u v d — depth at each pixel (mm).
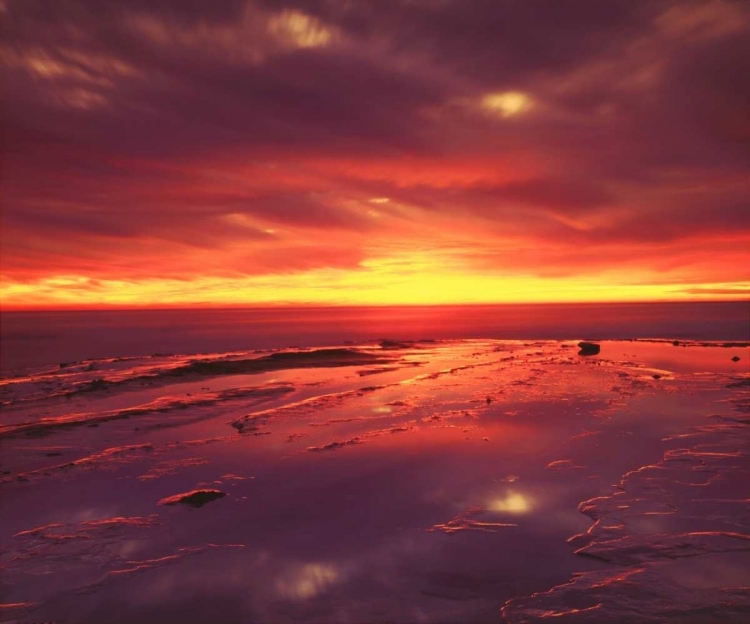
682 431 11867
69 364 25328
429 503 8367
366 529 7523
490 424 12852
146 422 13484
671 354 25266
